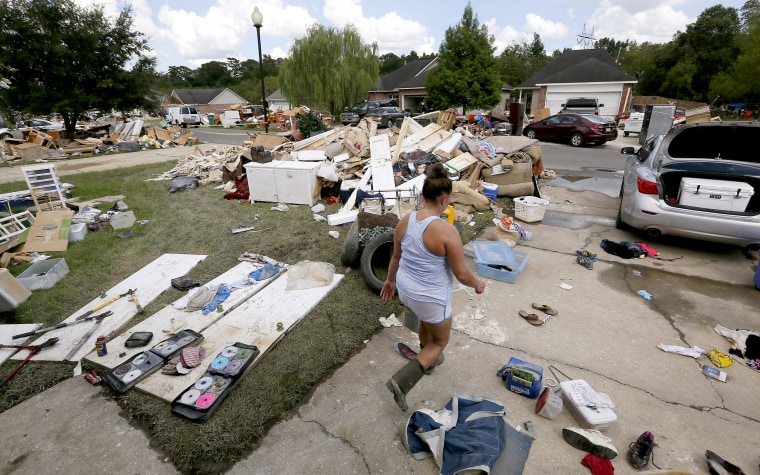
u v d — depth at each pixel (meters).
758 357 2.81
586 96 24.86
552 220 6.06
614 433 2.23
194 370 2.68
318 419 2.34
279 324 3.19
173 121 33.41
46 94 16.69
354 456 2.09
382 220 4.08
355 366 2.81
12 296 3.61
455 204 6.24
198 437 2.19
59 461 2.09
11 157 14.38
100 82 17.73
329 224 5.67
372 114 23.41
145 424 2.31
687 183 4.36
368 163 7.59
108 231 5.67
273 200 6.88
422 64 37.53
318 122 13.06
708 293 3.76
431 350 2.26
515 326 3.28
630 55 58.56
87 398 2.52
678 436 2.20
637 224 4.76
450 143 8.19
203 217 6.25
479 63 22.23
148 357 2.78
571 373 2.72
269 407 2.41
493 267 4.23
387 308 3.54
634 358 2.86
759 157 4.79
